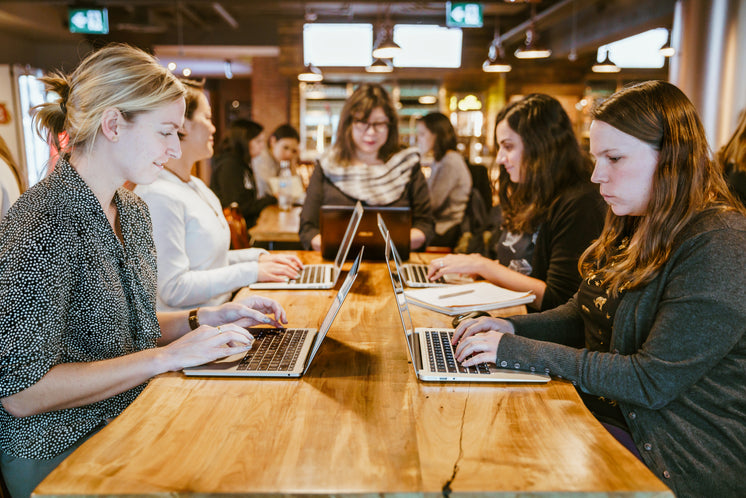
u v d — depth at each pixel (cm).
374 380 139
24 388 120
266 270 235
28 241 124
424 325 182
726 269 124
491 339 148
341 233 281
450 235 438
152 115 141
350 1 830
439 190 438
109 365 132
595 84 1038
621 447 109
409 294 213
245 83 1523
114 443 108
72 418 139
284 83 1148
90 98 137
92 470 99
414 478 97
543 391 135
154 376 141
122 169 144
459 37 985
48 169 152
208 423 116
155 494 92
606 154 143
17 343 119
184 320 175
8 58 959
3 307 119
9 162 225
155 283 169
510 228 242
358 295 219
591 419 120
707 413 130
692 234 131
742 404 128
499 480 97
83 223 137
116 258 148
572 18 940
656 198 137
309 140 1033
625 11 775
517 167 225
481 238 417
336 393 132
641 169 139
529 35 770
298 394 131
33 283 122
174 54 1138
